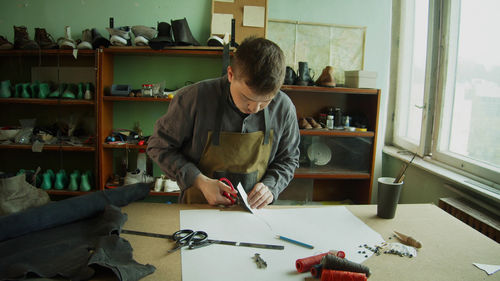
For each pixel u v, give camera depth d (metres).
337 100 2.99
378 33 2.96
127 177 2.67
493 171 1.87
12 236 0.87
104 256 0.75
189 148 1.33
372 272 0.81
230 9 2.77
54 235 0.90
